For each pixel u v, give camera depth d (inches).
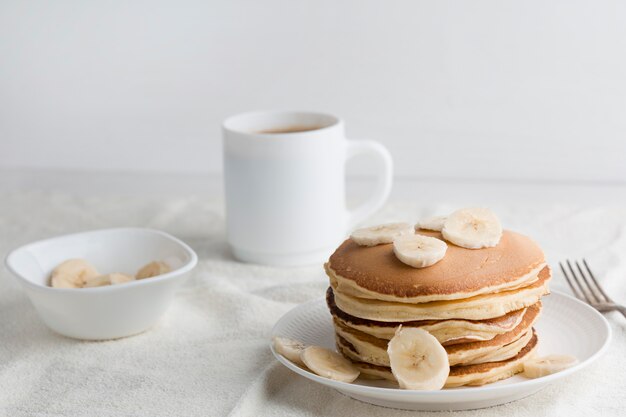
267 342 29.6
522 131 42.5
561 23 41.3
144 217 39.9
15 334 30.4
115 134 44.9
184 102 44.1
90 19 43.6
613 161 42.4
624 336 29.0
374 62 42.6
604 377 27.1
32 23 43.9
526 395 26.1
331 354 26.5
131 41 43.7
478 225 26.6
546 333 27.7
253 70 43.3
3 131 45.5
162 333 30.3
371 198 36.0
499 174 43.1
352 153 35.3
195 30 43.2
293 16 42.5
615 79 41.6
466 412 25.7
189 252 30.7
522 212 39.2
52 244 31.6
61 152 45.5
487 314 25.3
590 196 41.9
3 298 32.8
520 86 42.1
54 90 44.7
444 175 43.4
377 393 24.8
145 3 43.2
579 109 42.1
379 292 25.4
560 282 32.5
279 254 34.5
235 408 26.0
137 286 29.0
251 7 42.7
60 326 29.7
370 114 43.1
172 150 44.8
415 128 43.1
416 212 39.3
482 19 41.6
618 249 35.2
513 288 25.6
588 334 27.3
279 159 33.7
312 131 34.3
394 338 25.2
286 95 43.4
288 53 43.0
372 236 26.9
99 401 26.9
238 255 35.2
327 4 42.3
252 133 34.6
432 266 25.6
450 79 42.4
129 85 44.2
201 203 41.5
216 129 44.2
